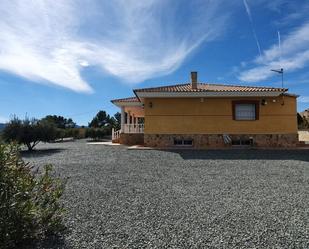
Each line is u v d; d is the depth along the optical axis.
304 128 40.75
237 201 7.85
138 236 5.48
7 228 4.61
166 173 12.09
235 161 15.31
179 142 22.92
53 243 5.16
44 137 23.81
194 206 7.39
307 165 13.93
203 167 13.51
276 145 22.52
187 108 22.92
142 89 22.17
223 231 5.71
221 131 22.69
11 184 4.82
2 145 4.92
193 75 24.23
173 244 5.13
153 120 23.11
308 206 7.36
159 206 7.41
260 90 21.50
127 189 9.30
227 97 22.75
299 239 5.30
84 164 14.65
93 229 5.84
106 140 44.06
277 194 8.58
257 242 5.18
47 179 5.50
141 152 19.50
